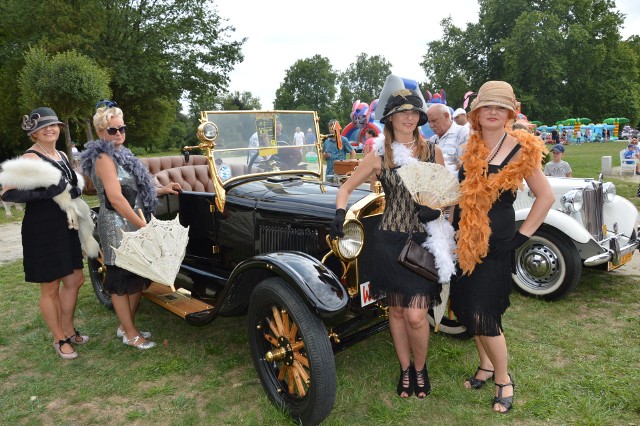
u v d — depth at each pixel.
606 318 3.97
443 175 2.40
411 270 2.43
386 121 2.58
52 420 2.79
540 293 4.37
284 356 2.69
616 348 3.41
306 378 2.60
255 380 3.14
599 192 4.73
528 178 2.39
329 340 2.53
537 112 42.81
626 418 2.60
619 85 45.09
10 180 3.12
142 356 3.55
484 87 2.42
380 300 2.97
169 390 3.05
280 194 3.29
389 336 3.74
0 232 9.13
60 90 14.31
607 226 5.01
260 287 2.71
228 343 3.73
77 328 4.11
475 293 2.50
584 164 16.50
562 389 2.89
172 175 4.43
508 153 2.41
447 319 3.63
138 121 26.12
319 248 2.97
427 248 2.49
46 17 19.34
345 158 8.30
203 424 2.69
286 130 3.96
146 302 4.75
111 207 3.28
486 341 2.60
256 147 3.78
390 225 2.55
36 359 3.57
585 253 4.32
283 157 3.93
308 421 2.55
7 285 5.49
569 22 45.56
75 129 23.05
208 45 24.25
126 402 2.96
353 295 2.89
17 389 3.13
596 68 45.22
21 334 4.08
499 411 2.67
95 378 3.26
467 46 49.72
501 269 2.47
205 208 3.69
